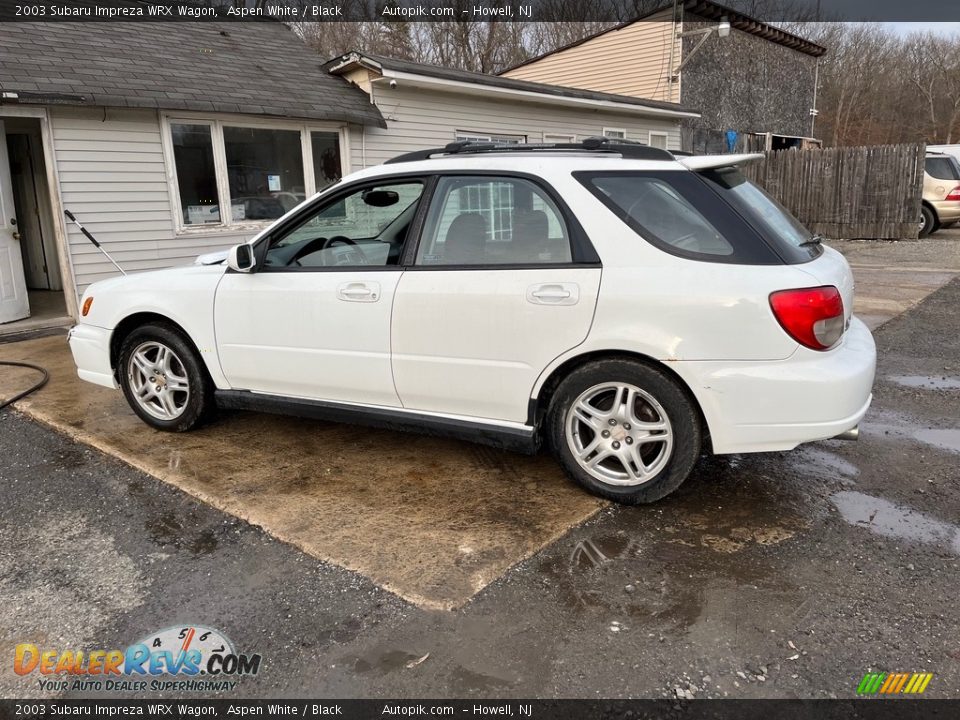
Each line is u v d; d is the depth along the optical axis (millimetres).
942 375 5582
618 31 19344
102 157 7594
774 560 2904
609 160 3289
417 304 3438
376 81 9734
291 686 2264
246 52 9570
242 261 3830
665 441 3180
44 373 5801
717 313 2945
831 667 2287
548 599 2664
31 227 10109
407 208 3773
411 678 2281
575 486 3602
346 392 3766
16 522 3338
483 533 3145
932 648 2371
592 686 2230
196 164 8398
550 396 3400
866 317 7699
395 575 2828
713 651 2371
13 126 9109
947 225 17141
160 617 2615
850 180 16125
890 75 41844
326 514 3342
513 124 12203
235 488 3627
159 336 4262
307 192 9484
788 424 2967
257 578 2842
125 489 3654
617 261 3117
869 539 3068
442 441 4262
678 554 2959
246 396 4113
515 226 3334
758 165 17391
